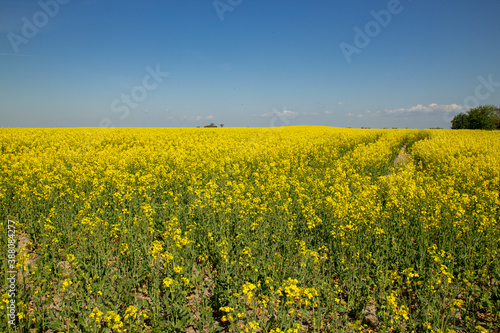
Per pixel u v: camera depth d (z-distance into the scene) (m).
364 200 8.78
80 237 6.75
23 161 13.76
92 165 14.79
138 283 5.77
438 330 4.18
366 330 4.91
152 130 40.59
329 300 4.97
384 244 6.64
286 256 6.52
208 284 5.71
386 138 31.77
